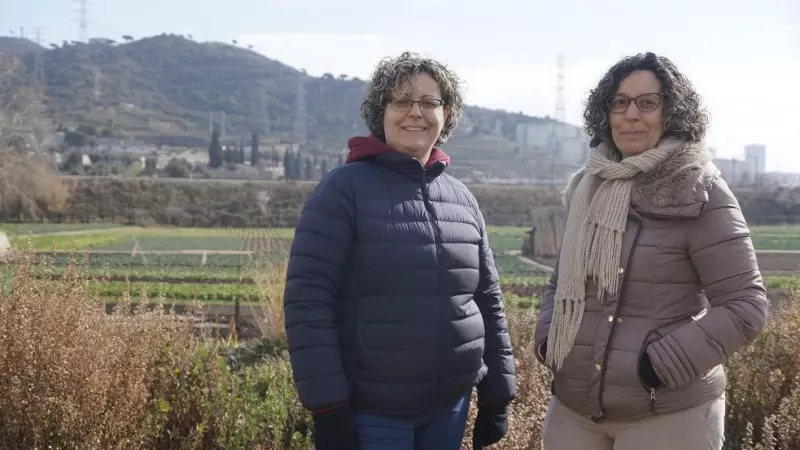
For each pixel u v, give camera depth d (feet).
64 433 12.10
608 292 10.18
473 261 10.69
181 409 14.74
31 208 171.22
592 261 10.36
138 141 481.46
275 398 16.84
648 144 10.57
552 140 607.37
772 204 209.46
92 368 12.85
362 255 9.99
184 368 15.37
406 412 9.96
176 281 86.22
